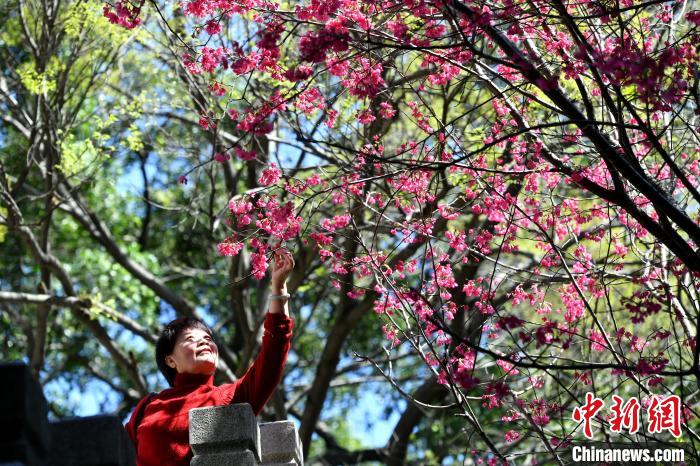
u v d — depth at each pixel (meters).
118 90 13.52
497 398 6.50
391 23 6.30
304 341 18.36
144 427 5.06
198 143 14.16
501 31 6.05
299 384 18.22
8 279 17.55
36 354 14.44
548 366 5.23
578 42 5.89
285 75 5.70
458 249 7.30
